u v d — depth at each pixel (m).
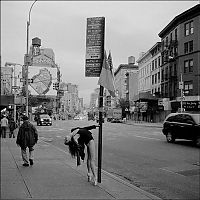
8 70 71.25
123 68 129.12
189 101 51.44
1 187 7.84
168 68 60.47
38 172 9.95
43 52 91.44
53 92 63.28
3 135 26.14
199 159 14.20
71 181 8.57
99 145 8.57
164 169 11.88
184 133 20.16
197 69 50.78
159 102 61.22
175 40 56.88
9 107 41.19
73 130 8.41
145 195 7.21
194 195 8.20
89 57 8.69
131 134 31.09
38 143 21.25
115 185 8.20
